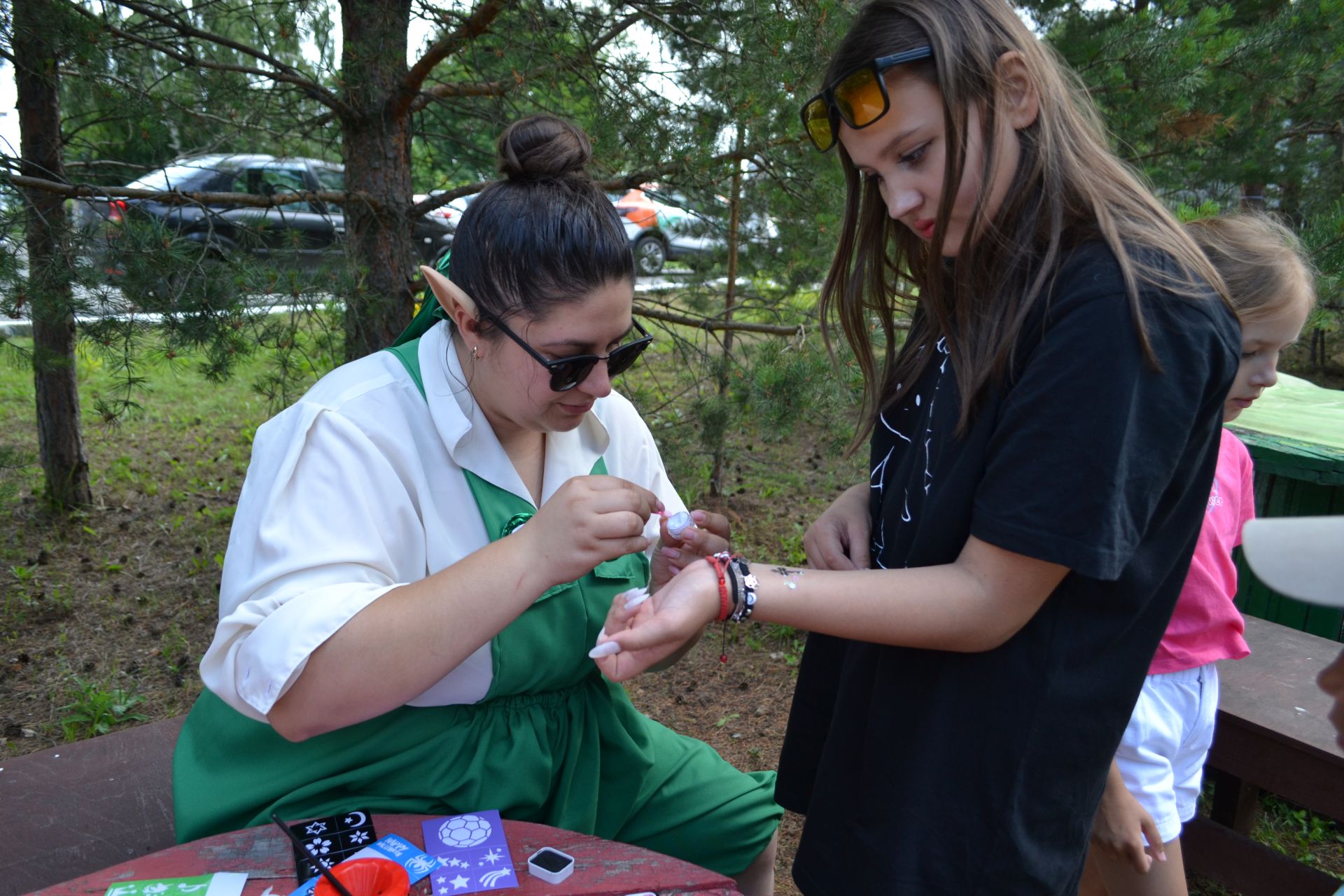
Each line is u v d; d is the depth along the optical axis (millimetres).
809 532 1634
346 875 1228
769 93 3457
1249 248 1773
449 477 1562
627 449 1914
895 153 1231
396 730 1541
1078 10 5699
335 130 4777
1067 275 1156
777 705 3643
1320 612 2848
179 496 5555
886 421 1523
